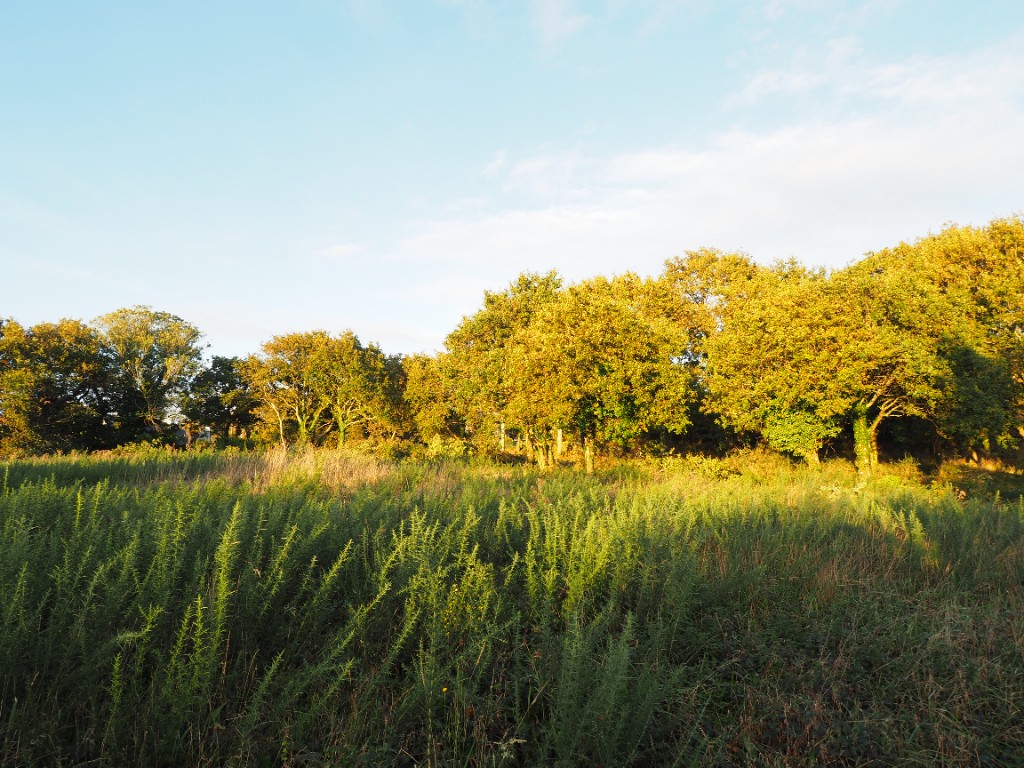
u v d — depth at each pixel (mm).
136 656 3127
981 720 3672
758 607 5145
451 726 3248
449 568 4766
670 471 17734
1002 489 17375
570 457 26609
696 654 4367
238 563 4555
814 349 19938
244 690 3307
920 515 9422
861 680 4098
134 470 13328
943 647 4418
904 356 18922
